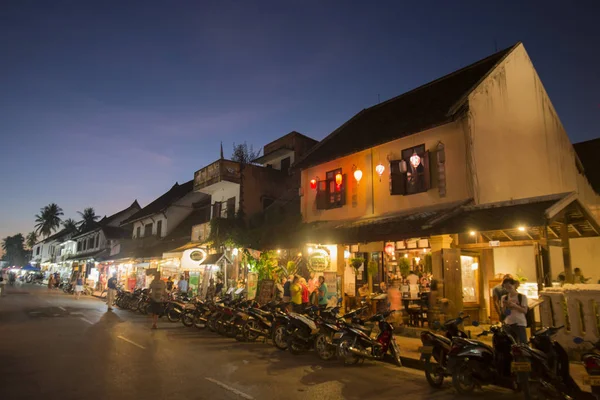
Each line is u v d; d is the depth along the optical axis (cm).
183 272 2352
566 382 606
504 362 645
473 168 1216
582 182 1767
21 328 1239
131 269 3095
